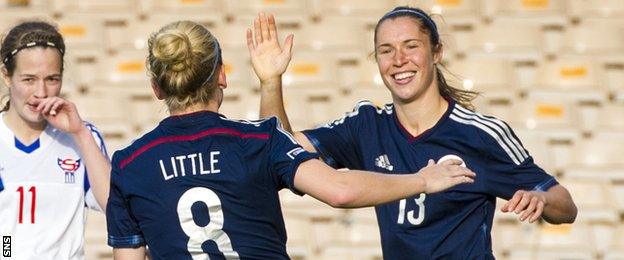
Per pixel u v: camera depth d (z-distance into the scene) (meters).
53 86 17.09
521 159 17.62
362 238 34.56
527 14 44.00
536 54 42.09
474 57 42.25
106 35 42.25
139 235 14.03
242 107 38.75
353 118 18.42
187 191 13.52
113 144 37.69
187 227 13.49
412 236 17.58
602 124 39.69
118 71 40.69
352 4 43.88
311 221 34.72
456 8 43.66
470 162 17.56
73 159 17.98
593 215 35.59
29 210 17.66
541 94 40.81
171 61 13.43
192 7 43.62
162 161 13.69
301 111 38.81
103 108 38.66
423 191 13.20
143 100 39.59
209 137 13.70
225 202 13.47
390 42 17.66
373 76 40.50
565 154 38.00
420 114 17.77
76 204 18.00
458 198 17.39
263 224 13.62
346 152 18.39
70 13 43.47
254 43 17.48
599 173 37.38
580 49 42.69
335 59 40.91
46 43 16.97
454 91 18.27
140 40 42.16
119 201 13.97
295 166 13.27
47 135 17.89
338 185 12.98
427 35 17.78
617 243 35.06
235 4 43.78
